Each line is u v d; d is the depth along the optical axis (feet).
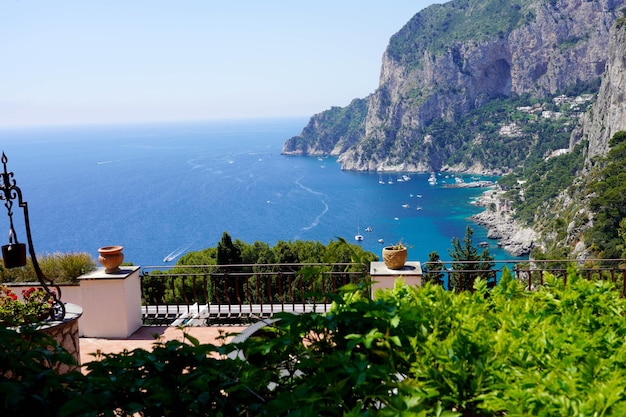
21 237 390.83
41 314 13.43
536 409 4.88
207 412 5.21
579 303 8.15
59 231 411.54
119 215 461.78
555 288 8.95
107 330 20.62
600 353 6.19
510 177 486.79
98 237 389.80
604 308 8.05
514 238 344.69
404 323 6.48
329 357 5.26
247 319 22.40
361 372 4.92
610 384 4.74
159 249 353.72
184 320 22.40
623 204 194.18
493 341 6.28
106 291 20.43
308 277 7.17
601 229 194.18
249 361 7.68
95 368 5.77
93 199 537.65
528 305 7.94
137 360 5.69
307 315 6.11
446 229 383.86
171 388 5.41
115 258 20.89
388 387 5.05
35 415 5.10
